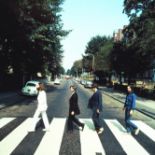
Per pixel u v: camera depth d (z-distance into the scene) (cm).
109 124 1605
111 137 1243
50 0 3466
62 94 3994
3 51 3975
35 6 3309
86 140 1162
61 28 4209
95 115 1314
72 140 1153
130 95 1332
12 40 3675
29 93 3297
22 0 2733
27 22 3338
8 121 1590
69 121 1338
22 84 4950
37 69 4916
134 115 2067
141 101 3225
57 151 976
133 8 3862
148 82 5975
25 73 4941
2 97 3077
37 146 1040
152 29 3378
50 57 4681
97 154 956
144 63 4484
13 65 4347
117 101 3234
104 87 7112
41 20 3738
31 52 4281
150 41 3350
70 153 955
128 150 1030
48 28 3950
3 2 2516
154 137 1284
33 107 2311
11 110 2094
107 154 962
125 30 4000
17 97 3178
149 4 3716
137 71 4700
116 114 2064
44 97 1345
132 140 1202
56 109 2191
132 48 3997
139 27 3775
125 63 4734
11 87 4428
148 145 1123
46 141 1123
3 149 992
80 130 1369
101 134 1301
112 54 5278
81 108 2317
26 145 1052
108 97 3862
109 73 7844
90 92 4722
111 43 7231
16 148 1007
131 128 1348
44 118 1348
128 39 4062
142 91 4000
